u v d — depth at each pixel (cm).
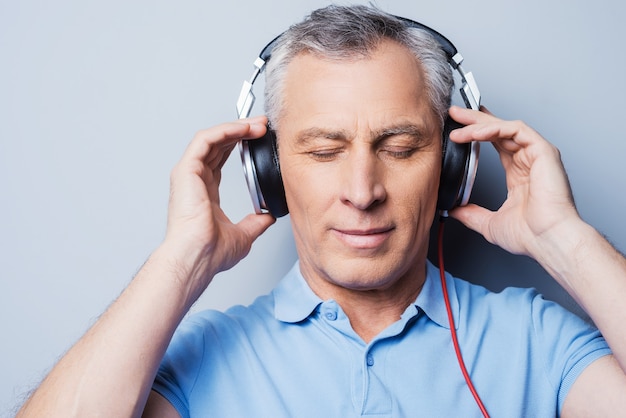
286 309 136
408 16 158
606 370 124
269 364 131
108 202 160
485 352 133
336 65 121
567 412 128
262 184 130
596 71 159
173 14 158
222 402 127
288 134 125
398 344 131
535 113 160
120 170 160
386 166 122
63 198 160
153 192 160
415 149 124
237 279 164
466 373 127
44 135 159
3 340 162
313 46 122
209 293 163
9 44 158
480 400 126
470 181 130
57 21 158
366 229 120
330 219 122
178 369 129
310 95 121
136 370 112
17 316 162
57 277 161
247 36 158
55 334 162
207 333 134
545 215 125
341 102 119
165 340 117
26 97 159
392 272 124
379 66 121
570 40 159
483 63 159
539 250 127
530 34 159
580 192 161
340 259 124
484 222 138
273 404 125
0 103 159
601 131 160
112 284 161
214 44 158
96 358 112
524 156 130
